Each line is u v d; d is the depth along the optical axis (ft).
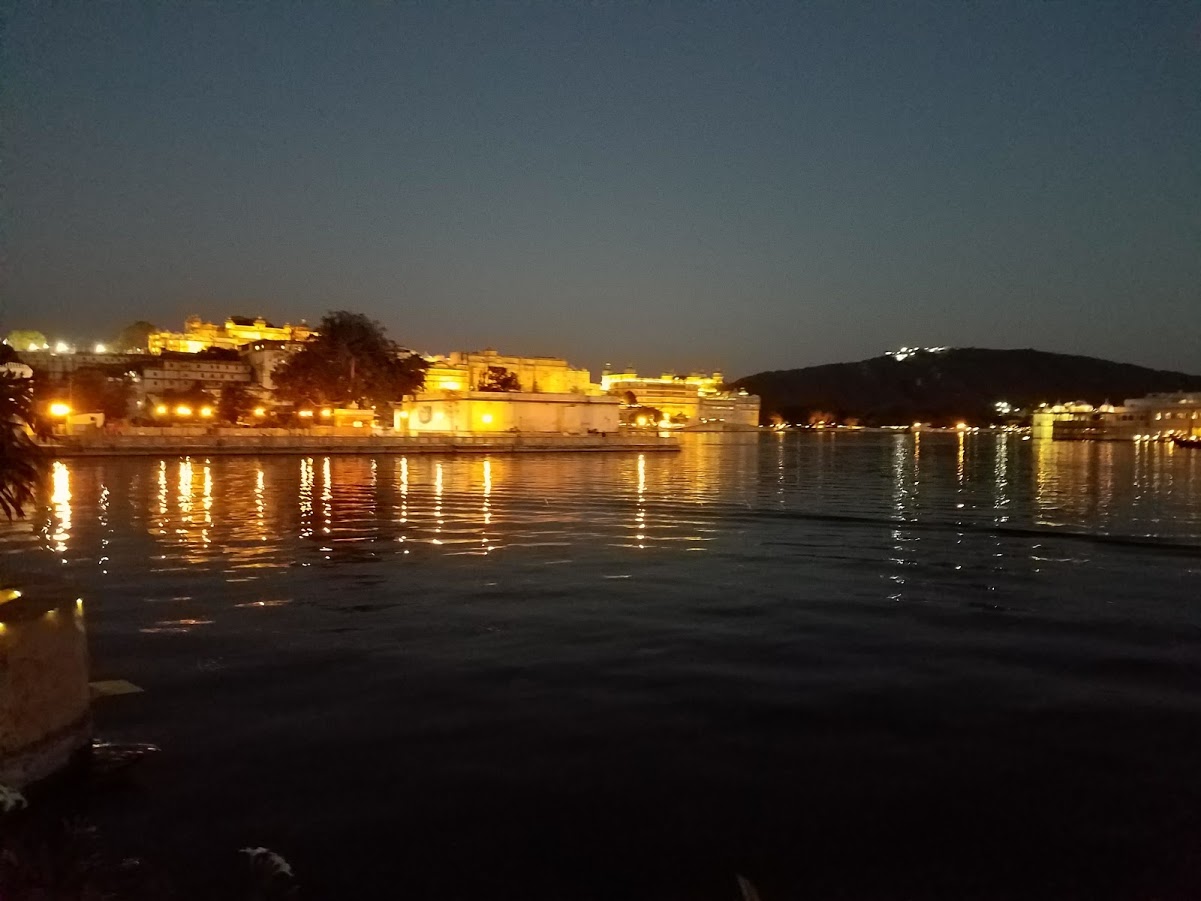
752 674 33.27
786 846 19.66
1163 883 18.24
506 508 105.50
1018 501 125.29
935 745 25.93
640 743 25.81
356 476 162.91
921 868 18.80
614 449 301.02
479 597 48.67
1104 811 21.56
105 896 17.02
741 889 17.85
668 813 21.22
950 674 33.55
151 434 221.66
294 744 25.40
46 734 21.52
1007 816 21.25
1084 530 86.79
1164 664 35.27
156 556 63.46
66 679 22.25
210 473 165.89
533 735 26.37
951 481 174.70
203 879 17.87
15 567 57.72
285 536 75.82
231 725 26.96
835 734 26.76
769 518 97.09
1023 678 33.06
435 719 27.73
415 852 19.17
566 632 40.16
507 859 18.94
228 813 20.86
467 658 35.29
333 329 313.73
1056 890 17.94
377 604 46.44
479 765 24.00
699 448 392.27
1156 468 236.02
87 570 57.00
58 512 95.30
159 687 30.94
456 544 71.92
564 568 59.57
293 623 41.63
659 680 32.35
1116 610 46.39
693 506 111.75
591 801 21.83
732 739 26.22
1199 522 94.84
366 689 30.89
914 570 60.08
